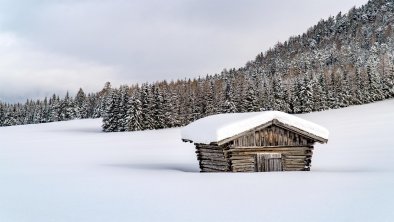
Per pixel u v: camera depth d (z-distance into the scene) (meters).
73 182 14.91
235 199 10.48
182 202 10.23
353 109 97.56
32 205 10.30
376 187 11.58
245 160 20.62
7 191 12.85
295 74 182.62
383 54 175.12
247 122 20.09
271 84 118.88
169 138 66.19
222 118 23.12
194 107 105.69
